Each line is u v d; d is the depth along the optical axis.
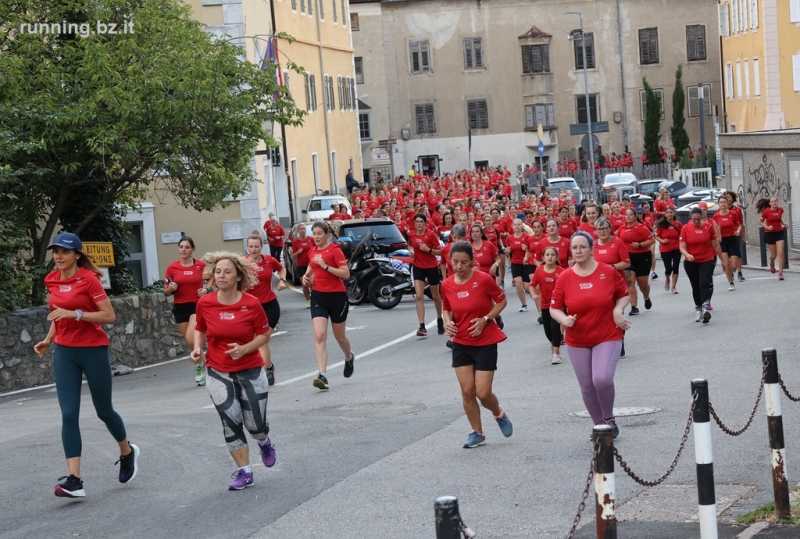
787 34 59.62
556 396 12.67
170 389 15.82
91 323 8.97
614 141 80.25
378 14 79.19
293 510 8.23
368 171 79.44
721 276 27.89
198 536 7.69
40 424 12.77
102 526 8.08
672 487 8.32
